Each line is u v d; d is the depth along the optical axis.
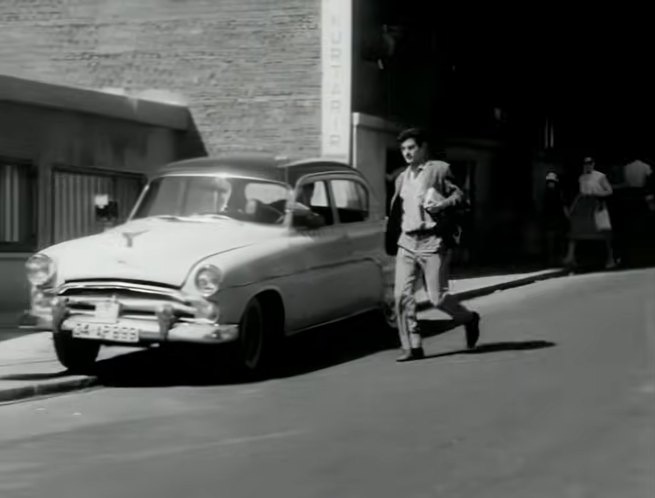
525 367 10.02
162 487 6.00
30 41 20.97
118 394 9.27
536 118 27.88
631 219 26.78
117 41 20.62
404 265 10.73
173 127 19.58
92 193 17.23
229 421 7.93
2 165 15.48
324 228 11.02
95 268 9.56
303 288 10.39
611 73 30.00
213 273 9.28
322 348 11.85
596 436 7.06
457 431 7.32
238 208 10.66
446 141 23.34
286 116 20.03
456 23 24.08
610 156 29.33
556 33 28.50
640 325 12.95
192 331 9.27
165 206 10.96
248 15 20.12
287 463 6.52
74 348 9.98
